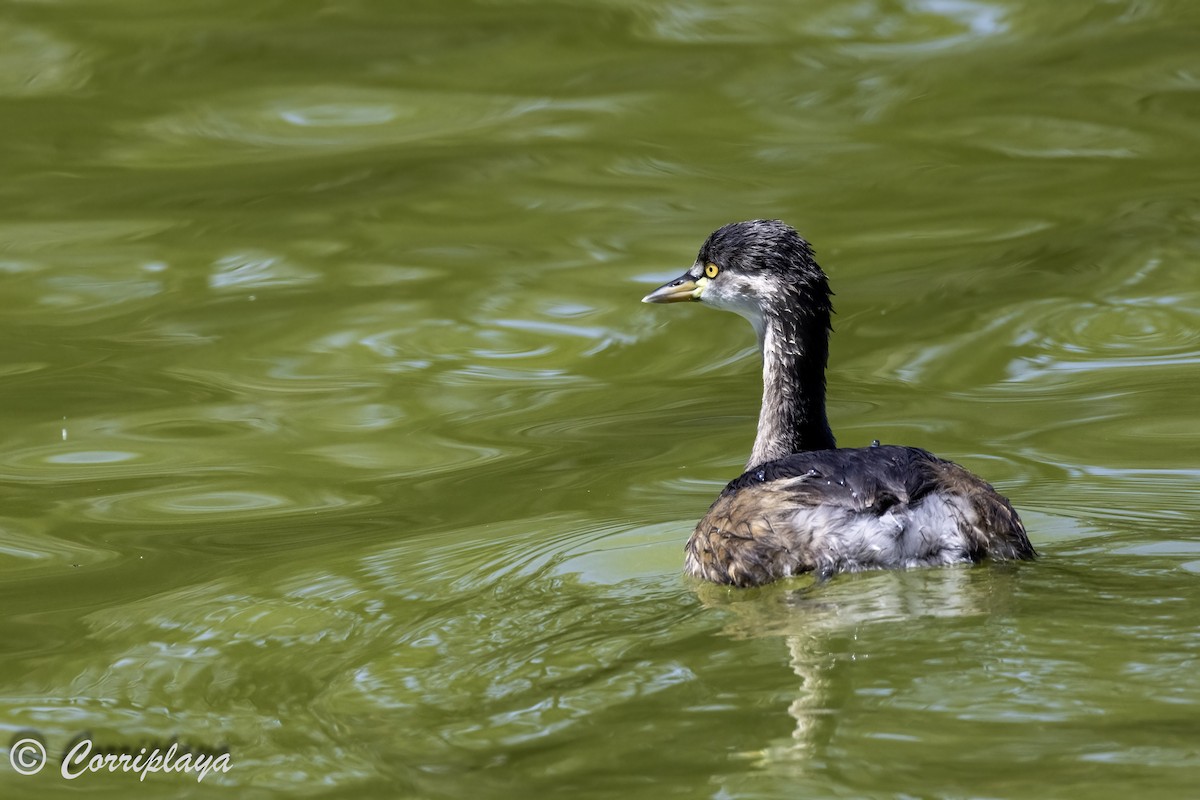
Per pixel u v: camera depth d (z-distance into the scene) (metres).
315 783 8.48
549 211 19.95
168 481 14.18
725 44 24.17
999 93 22.53
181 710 9.58
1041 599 9.84
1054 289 17.70
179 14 24.50
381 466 14.48
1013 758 7.95
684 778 8.07
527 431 15.24
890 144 21.38
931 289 17.84
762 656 9.36
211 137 21.91
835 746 8.20
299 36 24.34
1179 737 8.05
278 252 19.06
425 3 24.42
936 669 8.91
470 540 12.52
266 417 15.55
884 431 14.73
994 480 13.37
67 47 23.97
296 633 10.73
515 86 23.30
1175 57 23.14
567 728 8.70
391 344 17.05
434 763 8.52
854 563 10.48
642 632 9.98
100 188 20.55
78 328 17.39
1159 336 16.72
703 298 12.95
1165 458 13.72
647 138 21.72
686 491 13.59
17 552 12.72
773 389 12.73
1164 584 10.09
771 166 20.95
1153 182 20.11
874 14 24.56
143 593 11.73
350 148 21.64
